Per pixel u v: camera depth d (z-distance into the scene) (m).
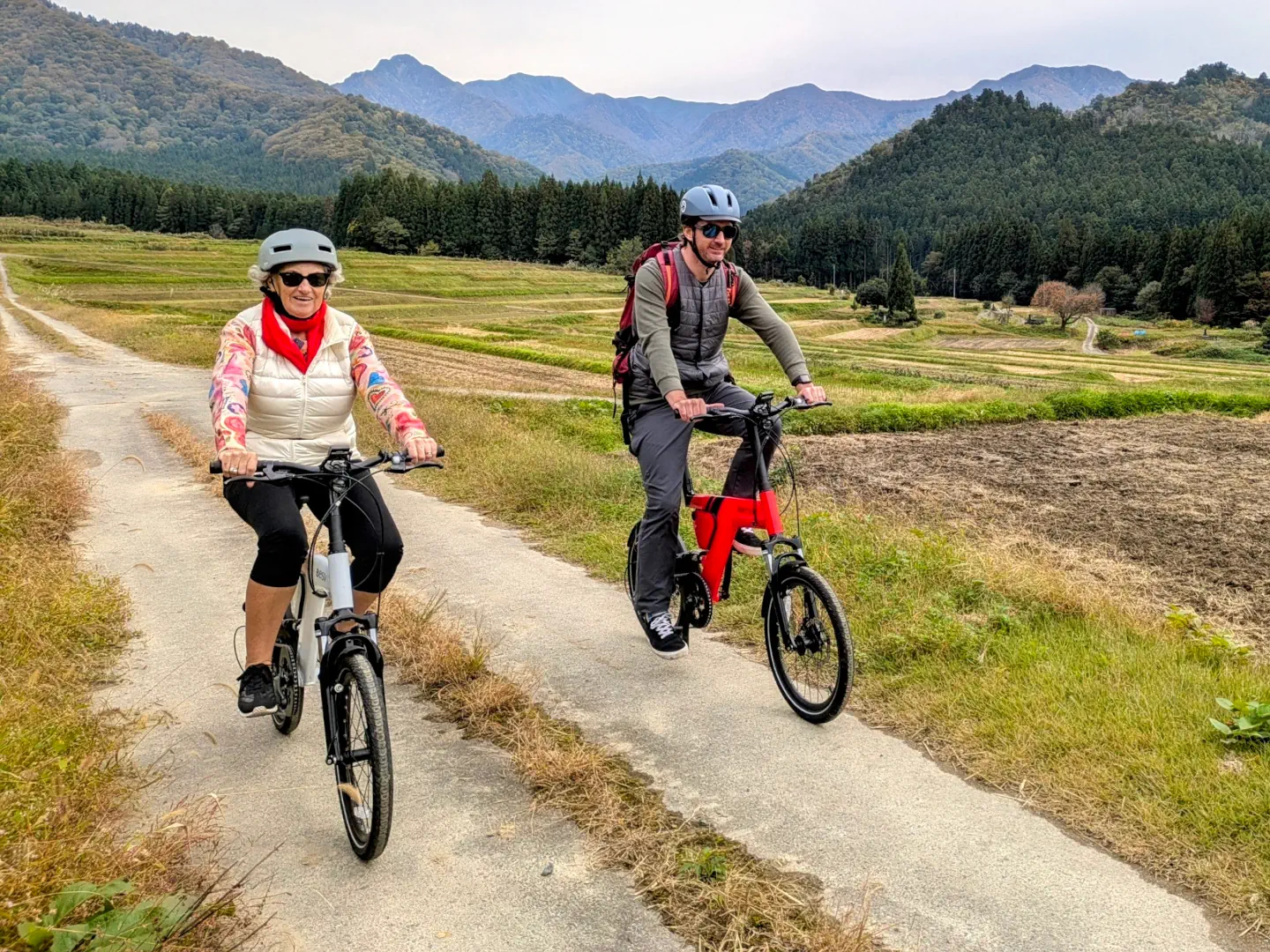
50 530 7.20
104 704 4.27
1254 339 119.69
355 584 3.49
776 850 3.12
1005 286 182.75
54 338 30.86
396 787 3.55
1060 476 10.60
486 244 165.62
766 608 4.31
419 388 17.98
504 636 5.17
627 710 4.23
